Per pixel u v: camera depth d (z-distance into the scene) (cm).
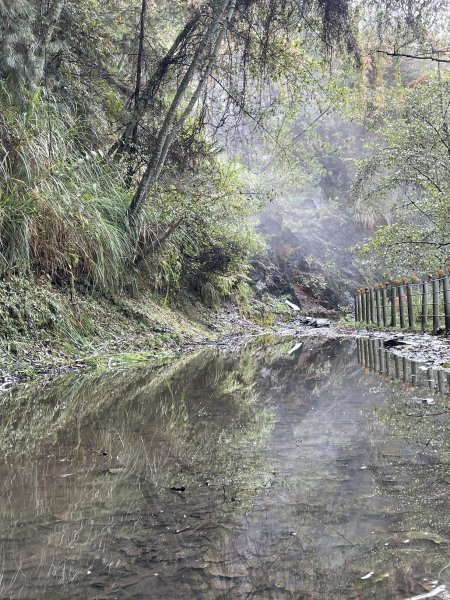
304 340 967
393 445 203
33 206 514
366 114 1309
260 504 141
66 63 754
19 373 427
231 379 427
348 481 160
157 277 838
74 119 716
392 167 1335
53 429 245
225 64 876
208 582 99
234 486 158
